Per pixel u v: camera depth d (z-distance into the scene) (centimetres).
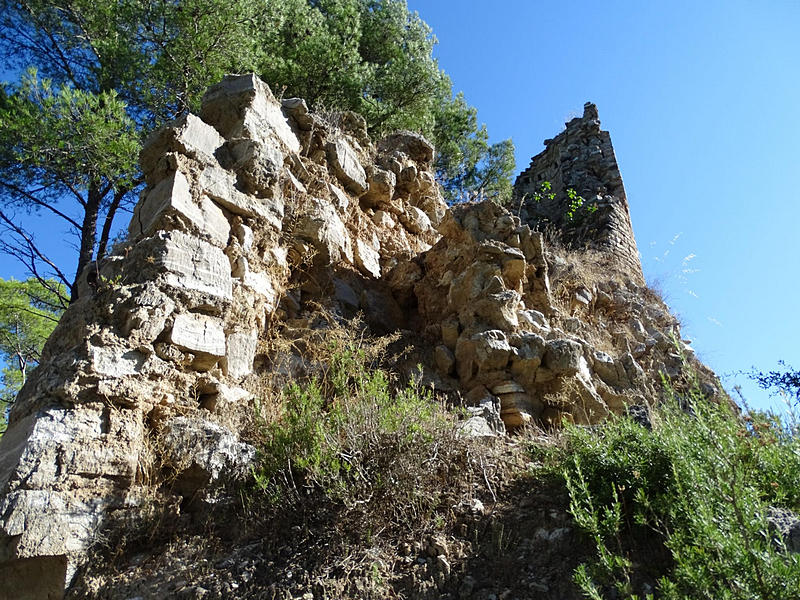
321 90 1239
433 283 727
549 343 612
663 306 1001
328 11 1503
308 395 469
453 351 635
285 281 633
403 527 380
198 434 424
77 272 963
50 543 345
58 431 378
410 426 405
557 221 1521
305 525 367
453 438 441
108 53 1062
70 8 1109
